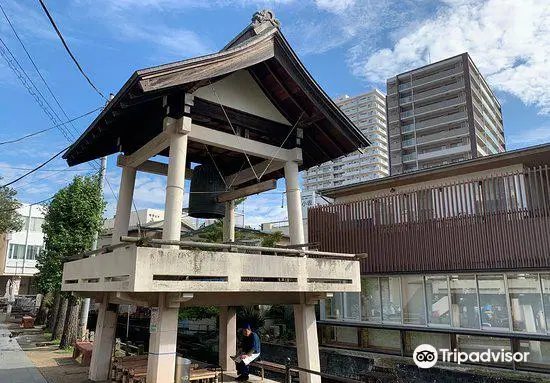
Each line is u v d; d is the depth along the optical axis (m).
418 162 69.00
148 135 9.16
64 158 11.05
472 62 69.31
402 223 16.42
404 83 73.38
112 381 9.54
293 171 9.87
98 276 8.23
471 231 14.55
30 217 47.12
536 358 12.97
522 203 13.62
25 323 24.88
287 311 21.81
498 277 14.05
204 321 22.95
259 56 8.51
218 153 10.95
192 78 7.60
